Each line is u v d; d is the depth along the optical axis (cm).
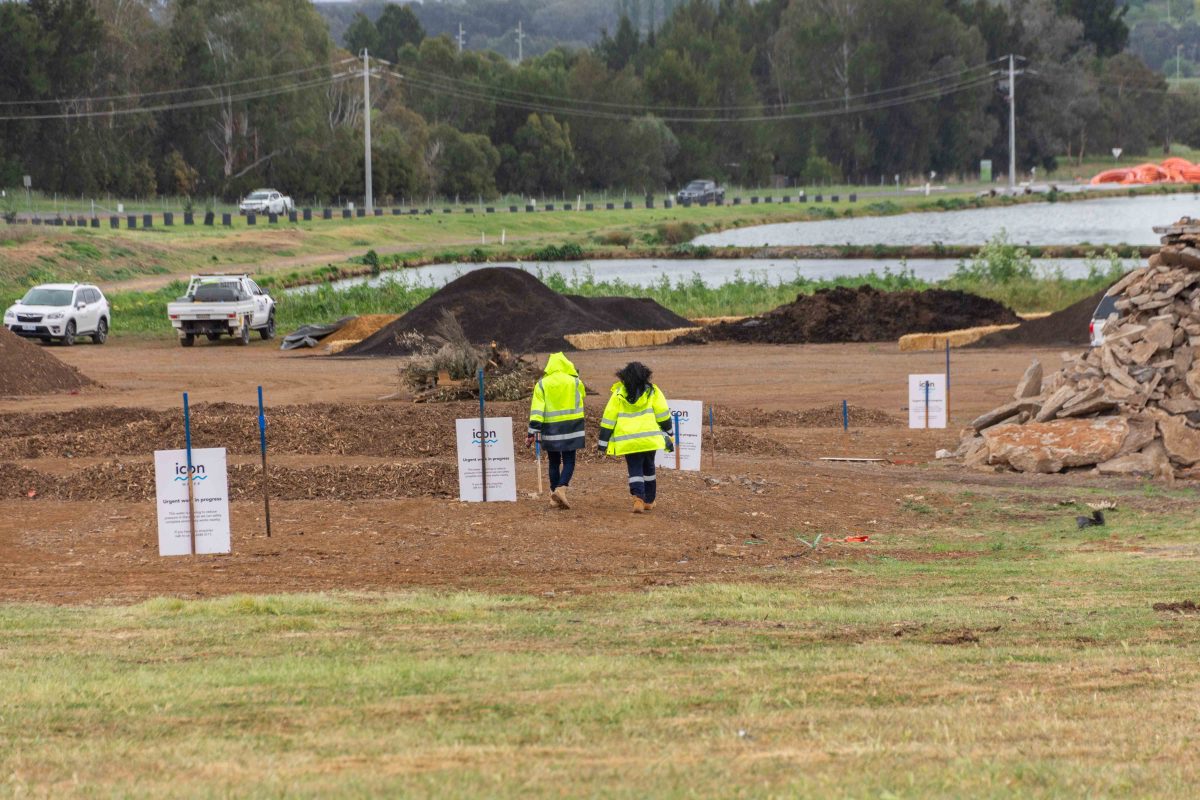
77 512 3575
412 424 5034
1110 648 2127
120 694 1833
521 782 1388
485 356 6350
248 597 2575
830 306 9794
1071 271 14438
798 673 1944
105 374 8050
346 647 2159
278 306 11894
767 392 6944
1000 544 3350
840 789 1353
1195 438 4456
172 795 1353
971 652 2091
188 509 2967
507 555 3045
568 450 3453
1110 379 4662
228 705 1769
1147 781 1393
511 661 2027
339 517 3416
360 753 1527
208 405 5612
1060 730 1619
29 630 2298
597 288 12088
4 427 5288
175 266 16212
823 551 3225
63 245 15388
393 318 10262
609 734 1606
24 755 1533
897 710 1727
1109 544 3322
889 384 7206
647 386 3466
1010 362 8081
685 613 2439
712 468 4306
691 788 1364
